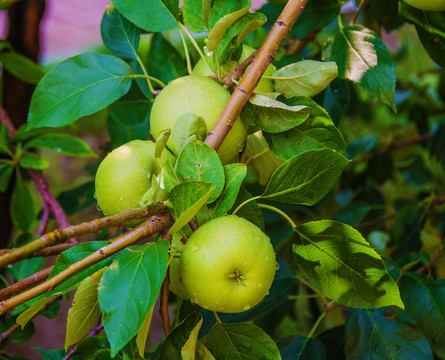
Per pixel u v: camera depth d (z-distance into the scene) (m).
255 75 0.46
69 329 0.44
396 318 0.61
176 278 0.49
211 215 0.44
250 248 0.42
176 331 0.44
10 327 0.69
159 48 0.68
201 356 0.46
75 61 0.51
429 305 0.62
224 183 0.44
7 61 0.84
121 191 0.47
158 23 0.52
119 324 0.38
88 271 0.43
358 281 0.48
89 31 3.39
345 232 0.47
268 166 0.58
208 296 0.42
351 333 0.62
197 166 0.44
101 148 0.86
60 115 0.50
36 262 0.72
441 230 1.01
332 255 0.48
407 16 0.60
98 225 0.39
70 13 3.44
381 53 0.58
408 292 0.63
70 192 0.86
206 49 0.50
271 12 0.63
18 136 0.78
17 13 0.97
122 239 0.42
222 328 0.47
